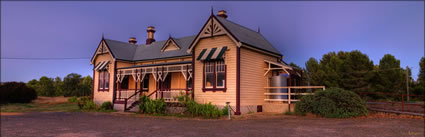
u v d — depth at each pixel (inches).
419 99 1720.0
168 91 826.2
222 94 732.0
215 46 763.4
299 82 868.6
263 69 828.0
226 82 728.3
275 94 795.4
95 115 794.2
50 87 2255.2
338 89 667.4
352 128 470.9
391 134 412.2
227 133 434.3
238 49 716.7
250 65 765.9
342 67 1577.3
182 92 774.5
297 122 561.0
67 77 2240.4
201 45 794.2
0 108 1101.7
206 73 773.3
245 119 625.9
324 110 639.1
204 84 768.9
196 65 794.2
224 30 738.2
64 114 837.8
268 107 792.9
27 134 450.3
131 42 1243.2
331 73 1556.3
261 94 804.0
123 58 1031.6
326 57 1811.0
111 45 1061.1
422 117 605.6
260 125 522.3
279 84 809.5
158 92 850.1
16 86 1451.8
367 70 1560.0
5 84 1466.5
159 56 987.9
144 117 715.4
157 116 725.9
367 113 644.7
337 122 551.8
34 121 643.5
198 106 685.3
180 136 413.1
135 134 437.1
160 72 855.7
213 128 490.6
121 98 967.0
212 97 749.3
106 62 1033.5
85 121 634.2
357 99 646.5
